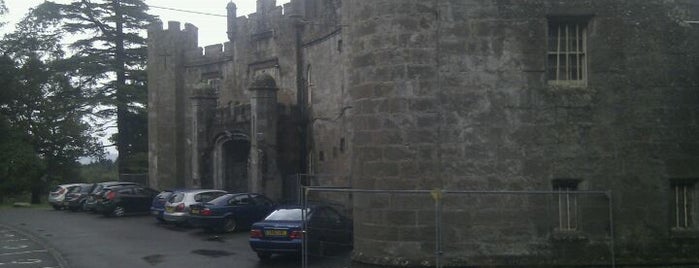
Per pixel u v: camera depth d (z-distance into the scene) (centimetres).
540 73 1584
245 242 2339
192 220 2609
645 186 1605
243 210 2652
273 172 3077
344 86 2670
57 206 4150
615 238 1584
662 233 1605
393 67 1574
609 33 1605
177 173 3994
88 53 5531
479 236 1545
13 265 1936
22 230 2903
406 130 1564
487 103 1569
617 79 1606
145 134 5659
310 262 1577
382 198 1573
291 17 3347
